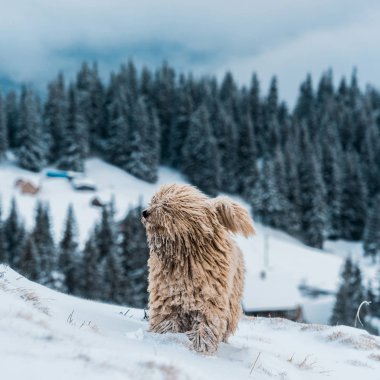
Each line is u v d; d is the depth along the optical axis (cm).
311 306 6341
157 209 489
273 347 712
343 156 12131
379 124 16125
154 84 14138
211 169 10606
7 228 6562
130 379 239
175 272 493
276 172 9669
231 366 441
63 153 10956
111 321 550
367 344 814
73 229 7006
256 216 9612
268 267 7381
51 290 659
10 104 12794
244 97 14812
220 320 492
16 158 11150
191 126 11138
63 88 12038
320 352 763
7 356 235
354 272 5772
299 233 9781
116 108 12275
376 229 9306
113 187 10356
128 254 5378
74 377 225
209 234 497
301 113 16738
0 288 443
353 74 17538
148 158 11150
